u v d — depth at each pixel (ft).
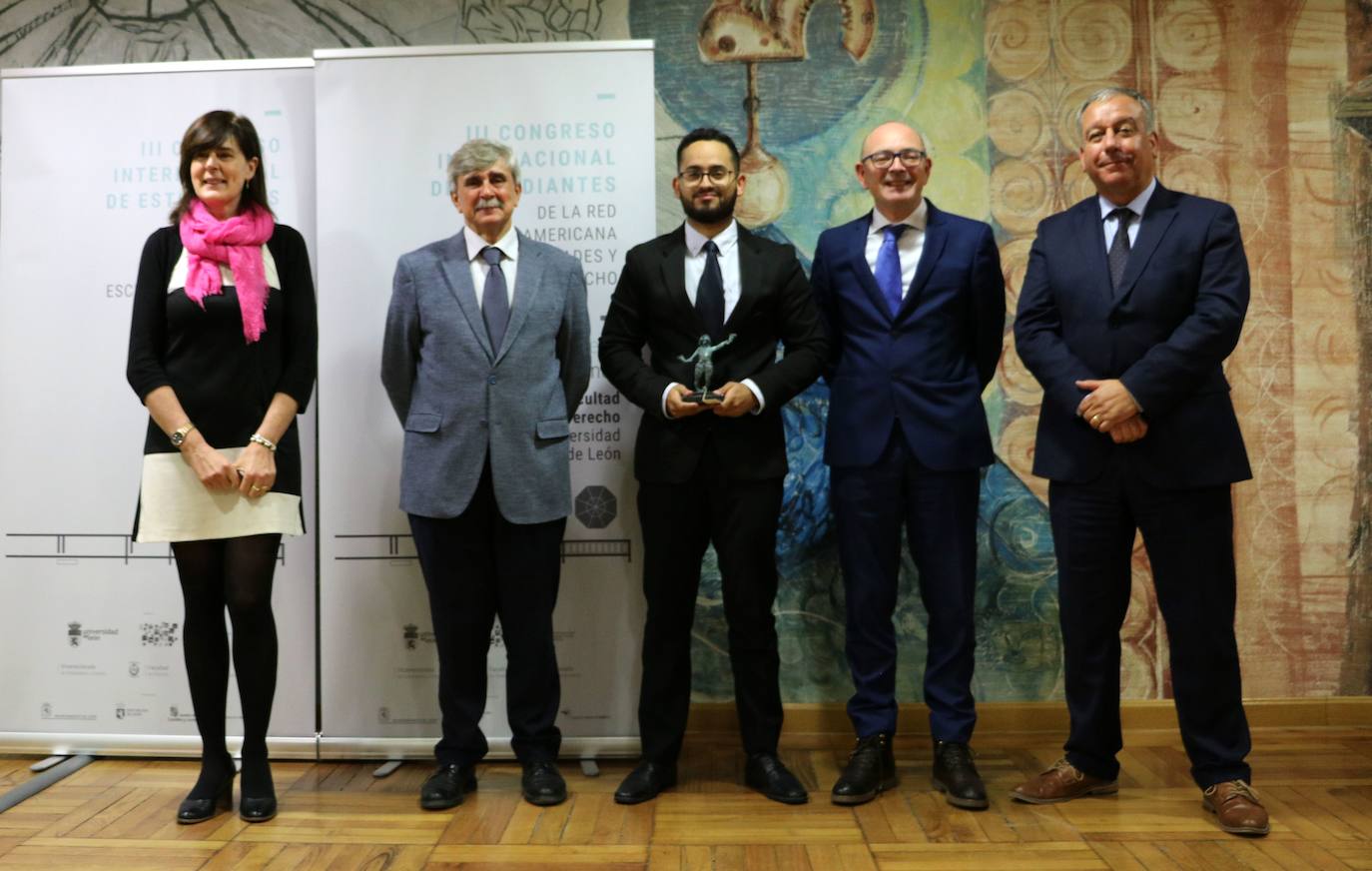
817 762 9.95
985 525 10.73
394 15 10.80
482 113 9.83
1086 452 8.40
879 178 8.81
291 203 10.05
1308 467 10.68
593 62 9.81
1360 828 8.02
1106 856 7.46
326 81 9.84
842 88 10.71
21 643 10.09
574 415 9.43
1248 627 10.71
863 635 8.96
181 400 8.04
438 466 8.48
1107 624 8.55
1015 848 7.63
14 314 10.07
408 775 9.48
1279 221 10.63
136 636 10.02
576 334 9.02
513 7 10.78
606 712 9.82
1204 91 10.64
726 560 8.67
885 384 8.84
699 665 10.68
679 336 8.72
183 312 8.08
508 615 8.74
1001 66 10.67
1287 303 10.66
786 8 10.72
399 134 9.82
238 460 8.04
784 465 8.69
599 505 9.84
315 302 8.73
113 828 8.16
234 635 8.27
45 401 10.05
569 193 9.84
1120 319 8.27
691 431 8.59
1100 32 10.64
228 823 8.25
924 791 8.96
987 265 8.89
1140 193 8.45
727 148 8.59
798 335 8.79
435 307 8.74
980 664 10.71
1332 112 10.62
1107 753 8.73
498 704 9.85
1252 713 10.66
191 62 10.01
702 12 10.74
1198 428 8.09
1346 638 10.68
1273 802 8.63
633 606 9.82
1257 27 10.62
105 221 10.01
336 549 9.86
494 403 8.53
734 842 7.78
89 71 10.01
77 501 10.03
